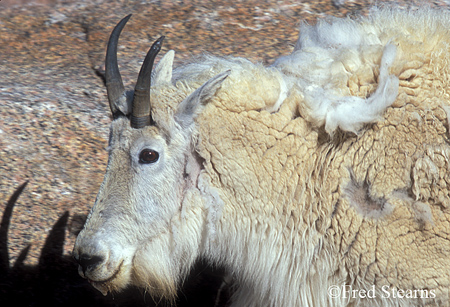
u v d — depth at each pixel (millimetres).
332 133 8219
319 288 8539
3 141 11977
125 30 15086
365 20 9602
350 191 8273
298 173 8414
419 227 8078
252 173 8383
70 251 10922
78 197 11430
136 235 8508
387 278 8156
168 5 15938
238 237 8703
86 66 14203
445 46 8516
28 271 10805
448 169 8078
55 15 16281
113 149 8430
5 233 10969
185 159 8414
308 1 15633
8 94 12844
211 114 8289
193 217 8578
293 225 8508
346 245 8234
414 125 8156
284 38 14375
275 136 8352
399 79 8305
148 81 8031
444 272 8102
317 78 8703
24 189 11422
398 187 8109
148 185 8359
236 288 10500
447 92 8273
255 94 8367
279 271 8750
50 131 12211
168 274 8867
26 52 14852
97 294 10773
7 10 16531
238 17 15219
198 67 8930
